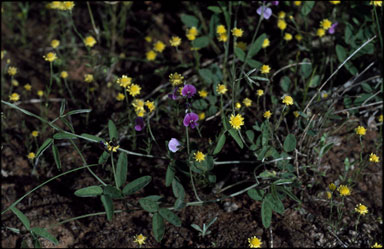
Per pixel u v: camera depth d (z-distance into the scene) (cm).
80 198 75
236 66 81
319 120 73
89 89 84
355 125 77
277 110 77
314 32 85
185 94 66
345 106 75
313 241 69
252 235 70
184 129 78
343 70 81
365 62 81
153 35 90
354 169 74
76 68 88
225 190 74
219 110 78
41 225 72
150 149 72
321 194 72
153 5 93
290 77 81
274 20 87
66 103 84
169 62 87
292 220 71
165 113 80
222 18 85
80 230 72
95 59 87
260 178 71
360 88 78
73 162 77
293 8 87
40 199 75
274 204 65
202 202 68
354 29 82
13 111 83
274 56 84
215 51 85
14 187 76
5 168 78
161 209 64
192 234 70
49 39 93
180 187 67
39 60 90
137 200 73
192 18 84
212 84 80
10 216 74
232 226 71
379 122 77
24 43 92
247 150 75
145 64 87
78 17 93
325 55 83
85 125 81
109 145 65
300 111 73
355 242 69
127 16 92
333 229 69
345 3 85
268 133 72
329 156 75
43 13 95
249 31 86
